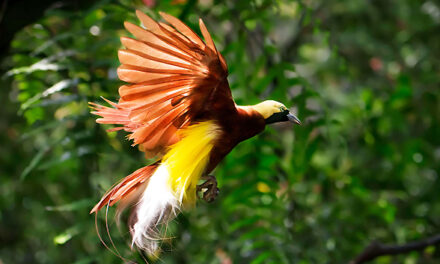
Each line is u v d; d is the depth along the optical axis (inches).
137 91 236.4
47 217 523.2
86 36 385.1
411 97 508.7
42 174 495.8
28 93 381.4
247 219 383.9
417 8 651.5
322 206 476.7
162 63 230.7
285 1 465.4
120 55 223.5
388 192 516.1
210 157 265.6
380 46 657.6
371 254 384.5
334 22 658.2
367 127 513.0
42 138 491.5
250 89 392.8
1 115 550.3
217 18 450.3
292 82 386.3
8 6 357.7
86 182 427.8
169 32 218.4
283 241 400.8
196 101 254.7
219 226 463.2
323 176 484.1
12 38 371.6
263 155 382.9
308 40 653.9
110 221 336.8
